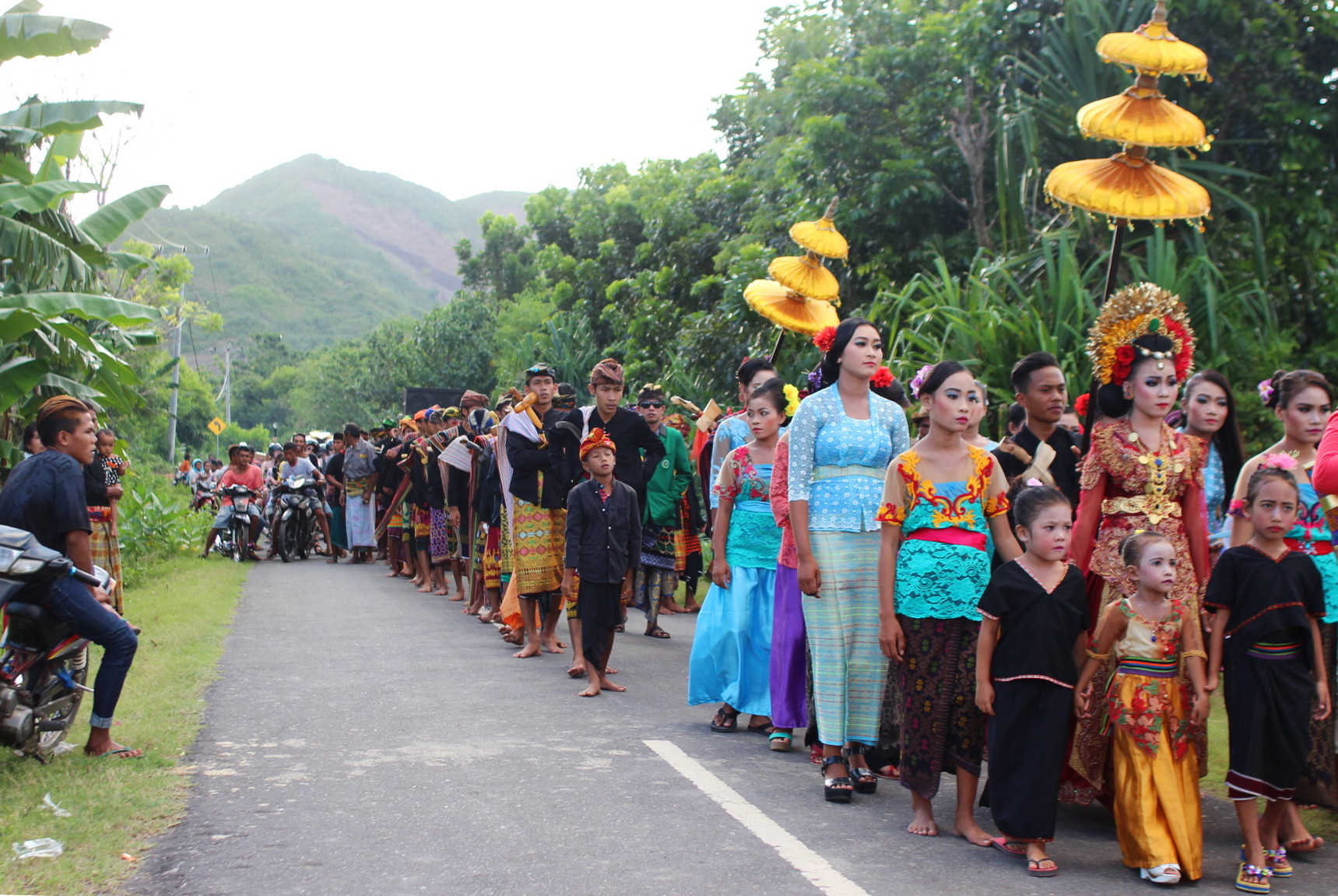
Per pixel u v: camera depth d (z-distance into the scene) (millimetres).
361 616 10734
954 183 13539
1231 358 9883
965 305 11000
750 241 17719
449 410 12961
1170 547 4277
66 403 5605
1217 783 5492
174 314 36469
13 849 4012
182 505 20625
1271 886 4113
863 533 5227
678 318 21000
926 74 13531
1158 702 4254
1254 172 11445
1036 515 4293
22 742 5008
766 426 6320
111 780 4898
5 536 4906
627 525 7414
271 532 18188
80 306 9562
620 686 7516
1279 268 11281
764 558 6332
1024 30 12438
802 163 14352
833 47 14992
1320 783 4707
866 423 5324
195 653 8148
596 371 8906
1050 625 4254
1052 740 4215
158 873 3914
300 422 75938
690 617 11281
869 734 5133
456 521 11930
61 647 5227
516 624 8938
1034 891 3957
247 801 4746
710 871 4039
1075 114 11398
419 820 4539
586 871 4012
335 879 3891
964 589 4629
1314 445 5000
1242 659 4266
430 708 6613
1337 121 11258
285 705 6609
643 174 30359
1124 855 4238
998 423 9602
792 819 4715
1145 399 4668
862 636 5172
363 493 17156
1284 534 4328
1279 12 11250
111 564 8570
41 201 9930
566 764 5438
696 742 6031
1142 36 5520
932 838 4543
